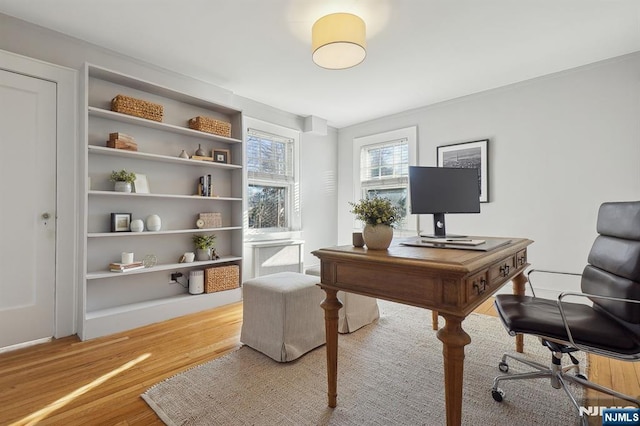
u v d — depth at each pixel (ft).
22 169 7.24
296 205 14.38
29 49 7.43
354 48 7.19
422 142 13.21
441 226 6.81
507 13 6.95
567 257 9.73
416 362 6.44
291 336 6.58
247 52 8.74
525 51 8.63
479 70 9.80
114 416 4.73
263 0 6.56
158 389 5.44
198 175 10.80
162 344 7.36
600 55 8.85
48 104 7.59
